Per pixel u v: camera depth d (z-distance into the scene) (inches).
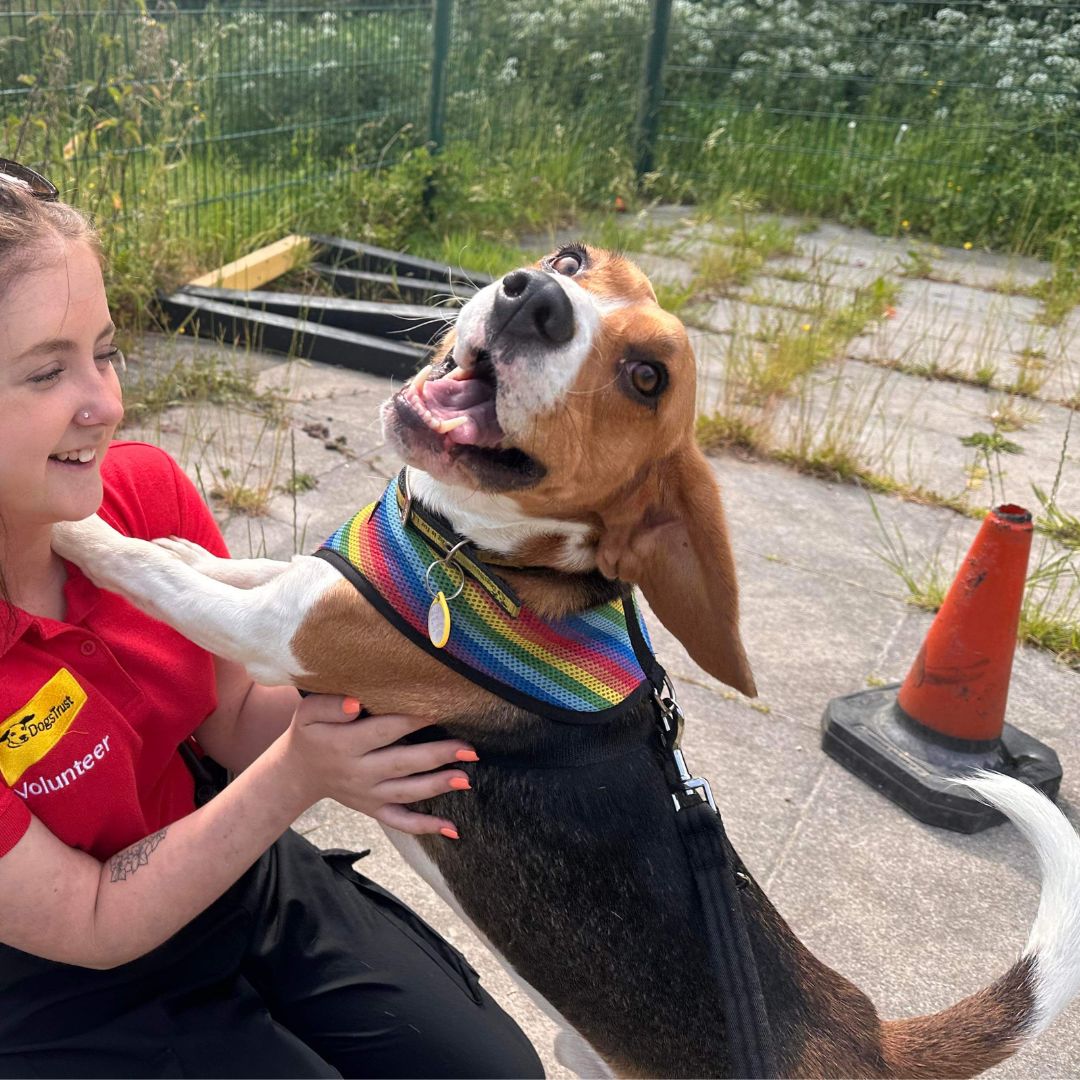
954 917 60.1
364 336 120.9
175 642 39.7
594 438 40.9
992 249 200.7
